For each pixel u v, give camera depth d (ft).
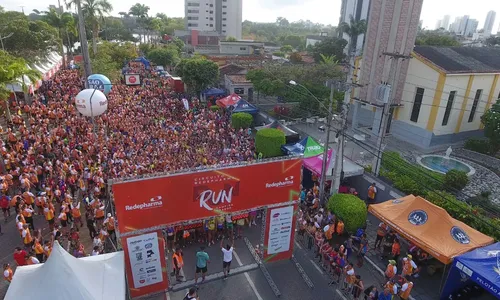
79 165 64.39
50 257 31.42
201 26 416.67
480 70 99.35
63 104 104.63
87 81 100.73
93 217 50.14
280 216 46.37
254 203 43.88
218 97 139.64
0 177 57.21
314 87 122.52
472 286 44.55
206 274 45.44
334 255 46.19
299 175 45.57
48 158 68.08
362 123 116.06
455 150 98.63
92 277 32.45
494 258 39.88
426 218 47.21
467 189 74.23
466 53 114.32
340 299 42.86
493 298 44.09
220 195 41.29
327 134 58.08
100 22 175.73
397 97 100.68
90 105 72.49
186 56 243.81
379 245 53.06
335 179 60.44
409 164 72.18
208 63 136.98
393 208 52.06
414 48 105.19
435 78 94.68
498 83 106.01
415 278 47.24
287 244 48.65
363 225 54.85
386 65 96.22
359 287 41.29
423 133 100.17
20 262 40.96
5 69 85.15
